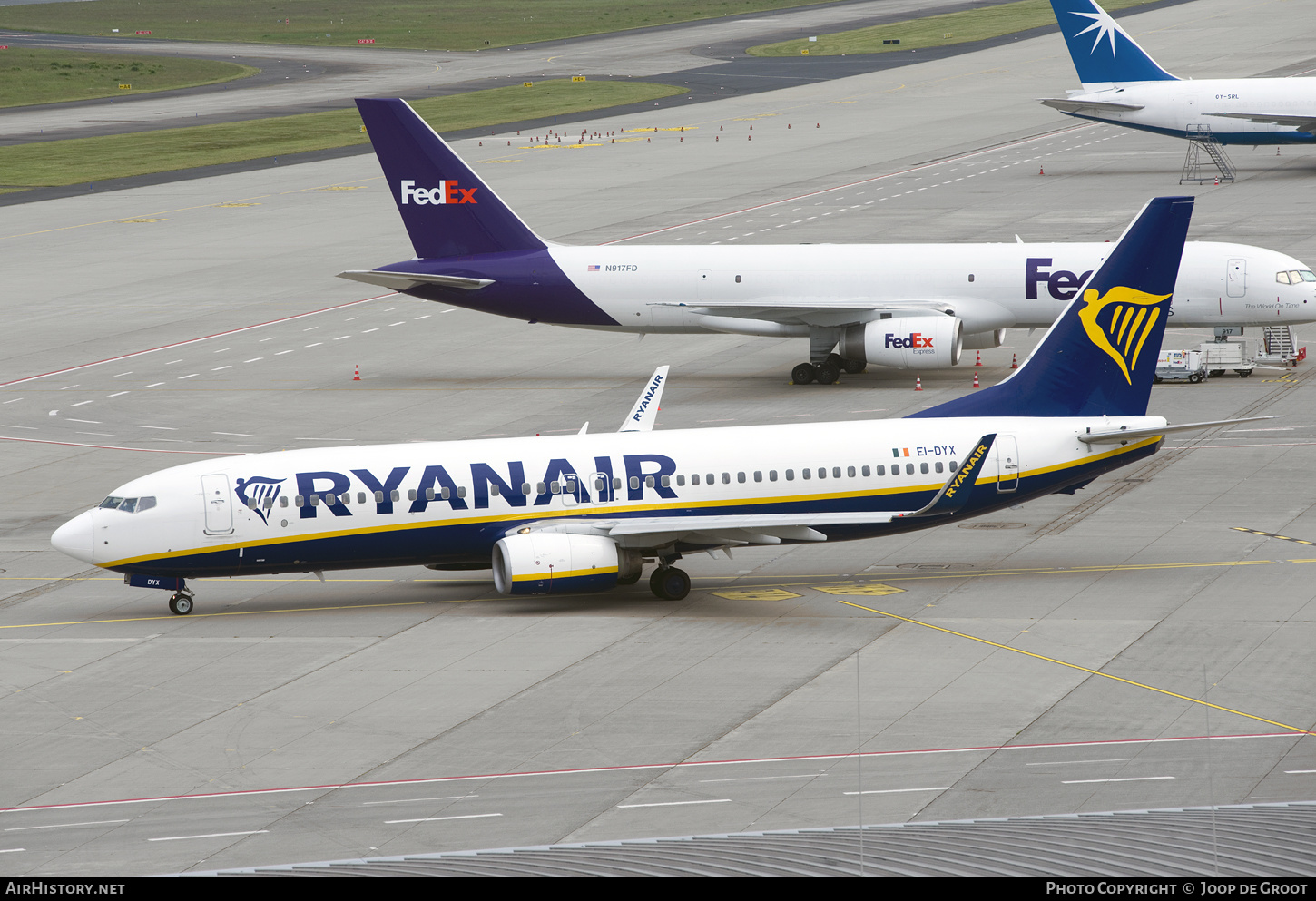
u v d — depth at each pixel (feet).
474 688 495.82
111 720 476.95
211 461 593.42
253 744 453.17
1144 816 351.25
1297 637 518.37
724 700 476.13
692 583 615.98
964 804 392.88
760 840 338.75
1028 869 293.02
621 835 380.58
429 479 582.35
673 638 541.75
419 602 605.31
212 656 538.88
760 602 582.76
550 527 580.30
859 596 586.45
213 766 437.17
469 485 582.35
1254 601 559.38
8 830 395.75
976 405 611.06
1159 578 591.78
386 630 564.71
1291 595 563.89
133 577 579.89
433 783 418.92
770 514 591.78
